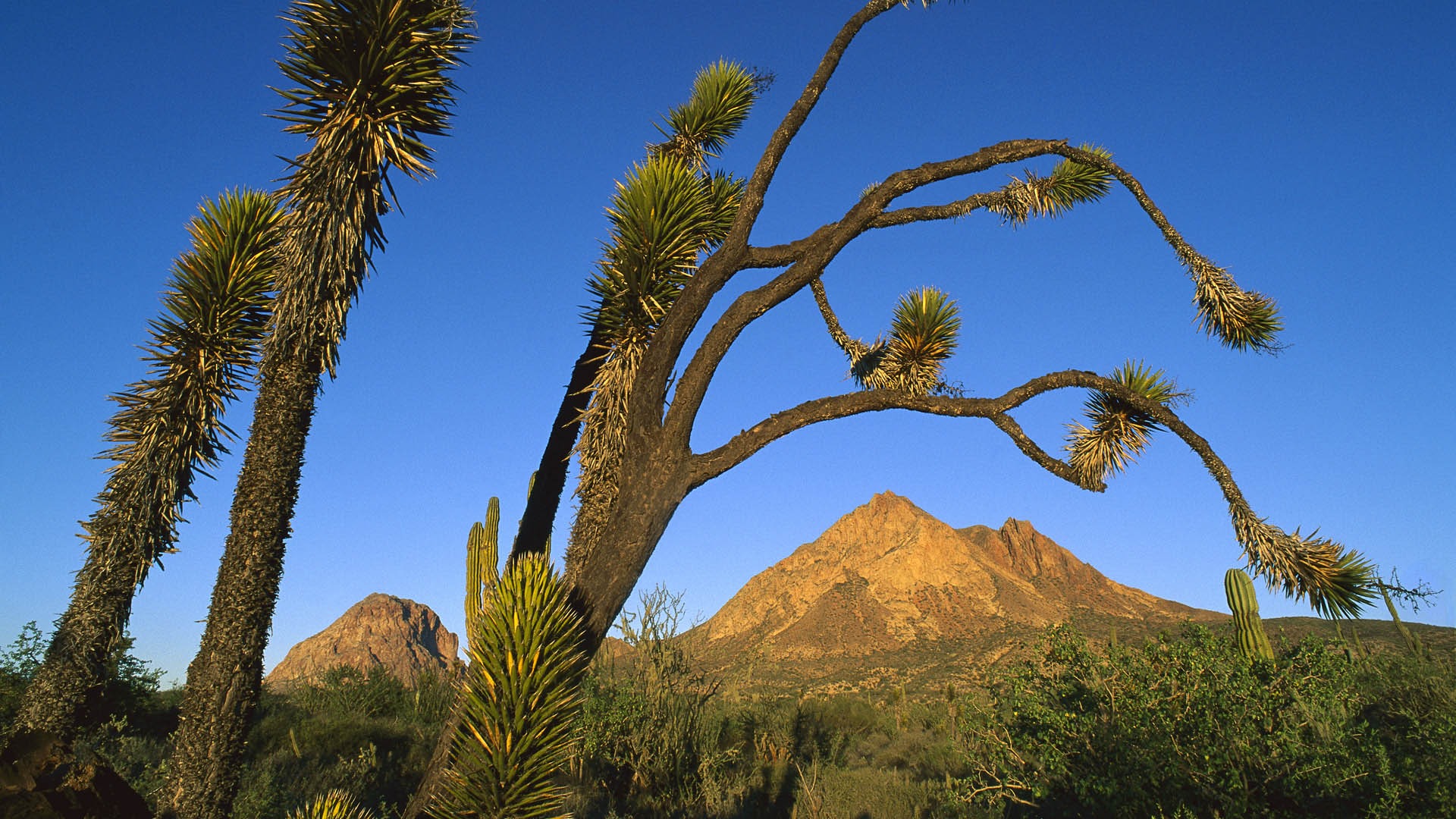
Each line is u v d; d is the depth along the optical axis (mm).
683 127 6043
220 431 5543
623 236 4637
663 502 3611
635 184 4730
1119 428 4434
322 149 4855
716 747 15805
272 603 4336
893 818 11484
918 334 5891
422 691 20922
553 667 2832
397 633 123125
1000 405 4305
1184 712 7984
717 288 3881
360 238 4816
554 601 2928
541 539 4875
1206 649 8766
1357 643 10516
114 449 5297
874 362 5992
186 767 4023
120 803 2770
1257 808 7336
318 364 4645
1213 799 7496
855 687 102812
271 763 11703
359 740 14539
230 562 4285
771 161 4000
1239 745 7414
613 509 3672
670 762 14836
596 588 3480
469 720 2844
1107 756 8250
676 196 4590
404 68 5059
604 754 14867
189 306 5480
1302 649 8898
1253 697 7941
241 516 4324
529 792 2705
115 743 11312
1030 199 4887
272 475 4379
